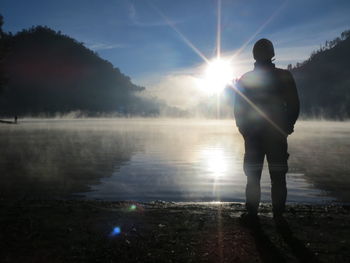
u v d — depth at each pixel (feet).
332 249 10.25
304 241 10.96
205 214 14.70
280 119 13.10
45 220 13.44
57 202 17.69
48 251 10.13
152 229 12.30
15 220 13.33
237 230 12.15
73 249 10.28
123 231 12.05
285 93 13.03
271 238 11.25
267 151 13.28
